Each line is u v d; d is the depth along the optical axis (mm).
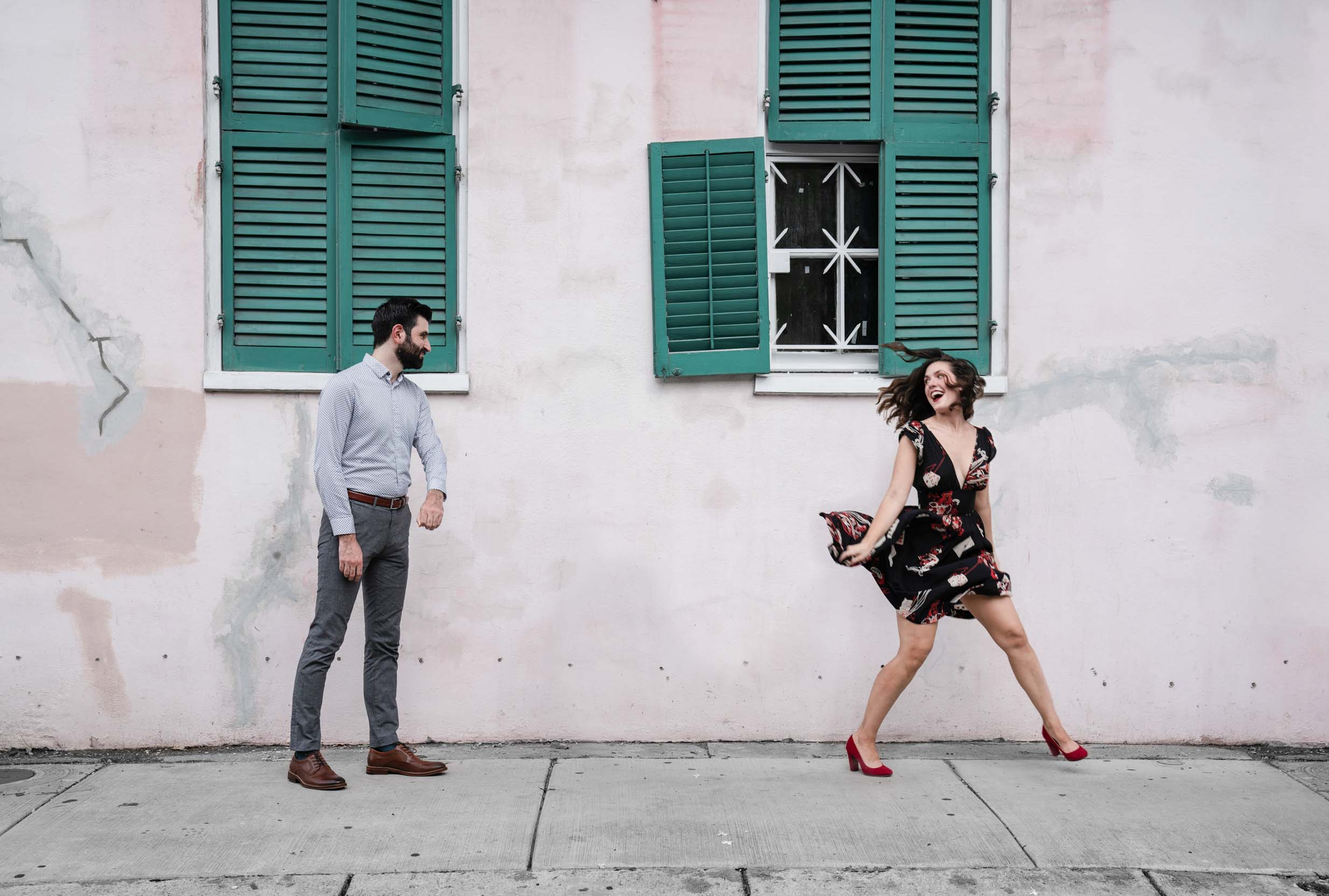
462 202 4488
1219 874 3217
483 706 4441
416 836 3406
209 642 4328
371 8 4359
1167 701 4551
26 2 4227
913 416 4133
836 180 4676
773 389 4473
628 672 4477
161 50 4281
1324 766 4262
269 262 4410
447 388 4383
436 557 4406
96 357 4266
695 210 4457
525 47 4434
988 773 4082
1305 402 4555
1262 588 4555
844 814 3627
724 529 4492
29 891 3018
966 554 3910
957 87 4598
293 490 4352
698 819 3574
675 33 4484
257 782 3902
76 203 4254
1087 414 4535
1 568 4246
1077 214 4539
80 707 4289
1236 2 4520
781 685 4508
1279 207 4547
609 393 4465
